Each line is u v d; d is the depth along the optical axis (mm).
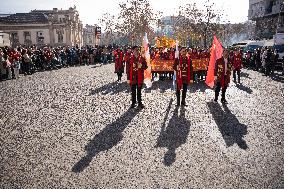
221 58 10562
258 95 12453
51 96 12836
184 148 6285
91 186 4723
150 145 6480
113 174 5117
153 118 8719
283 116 8867
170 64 16859
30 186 4742
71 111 9828
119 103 10953
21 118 9055
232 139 6820
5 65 18984
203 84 15805
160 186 4684
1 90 14797
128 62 9867
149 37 55594
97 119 8719
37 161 5707
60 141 6840
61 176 5066
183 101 10414
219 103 10766
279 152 6000
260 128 7664
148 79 13695
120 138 6973
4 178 5016
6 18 66688
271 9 46438
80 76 20609
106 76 20375
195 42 53406
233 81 17062
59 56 28562
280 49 24125
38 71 24875
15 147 6496
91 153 6070
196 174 5078
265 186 4645
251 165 5402
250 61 25906
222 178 4922
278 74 20969
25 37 66188
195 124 8062
